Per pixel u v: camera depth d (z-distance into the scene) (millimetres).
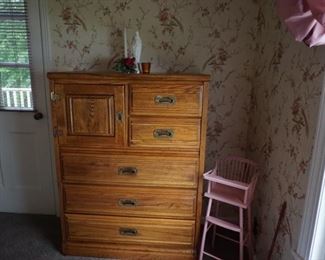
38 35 1925
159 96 1537
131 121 1582
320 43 959
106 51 1939
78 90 1557
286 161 1417
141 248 1807
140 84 1524
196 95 1527
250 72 1949
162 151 1620
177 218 1737
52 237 2051
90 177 1695
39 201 2303
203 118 1561
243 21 1863
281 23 1520
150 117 1572
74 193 1735
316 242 1145
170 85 1520
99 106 1569
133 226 1773
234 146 2090
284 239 1394
